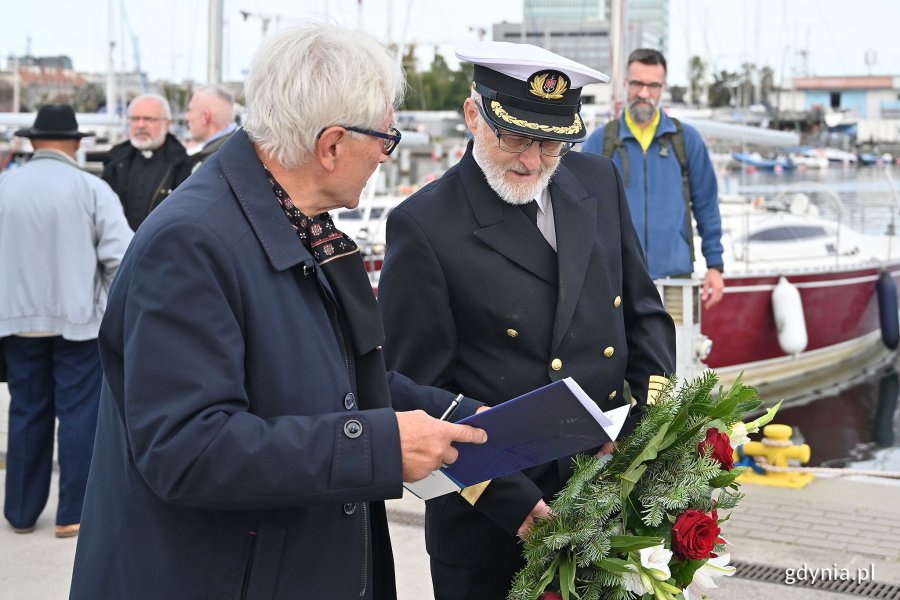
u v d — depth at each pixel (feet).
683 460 6.83
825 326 35.12
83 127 53.42
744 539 12.73
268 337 5.50
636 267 8.25
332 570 5.81
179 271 5.24
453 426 5.67
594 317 7.73
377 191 43.96
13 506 13.58
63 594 11.58
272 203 5.66
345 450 5.33
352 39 5.65
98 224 13.55
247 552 5.53
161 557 5.50
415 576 11.91
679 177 15.01
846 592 11.19
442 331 7.63
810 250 34.94
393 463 5.38
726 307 32.24
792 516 13.55
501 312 7.57
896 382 34.99
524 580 6.81
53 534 13.57
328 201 5.86
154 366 5.16
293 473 5.19
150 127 18.19
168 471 5.08
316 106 5.47
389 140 5.76
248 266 5.48
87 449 13.44
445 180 7.91
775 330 33.42
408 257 7.64
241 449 5.11
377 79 5.61
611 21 35.83
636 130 15.06
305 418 5.39
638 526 6.81
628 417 7.82
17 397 13.53
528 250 7.68
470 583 7.91
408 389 7.28
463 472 6.20
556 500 6.85
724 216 35.19
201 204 5.48
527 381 7.61
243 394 5.35
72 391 13.39
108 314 5.51
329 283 5.98
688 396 7.14
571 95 7.47
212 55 36.22
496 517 7.16
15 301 13.11
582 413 5.64
